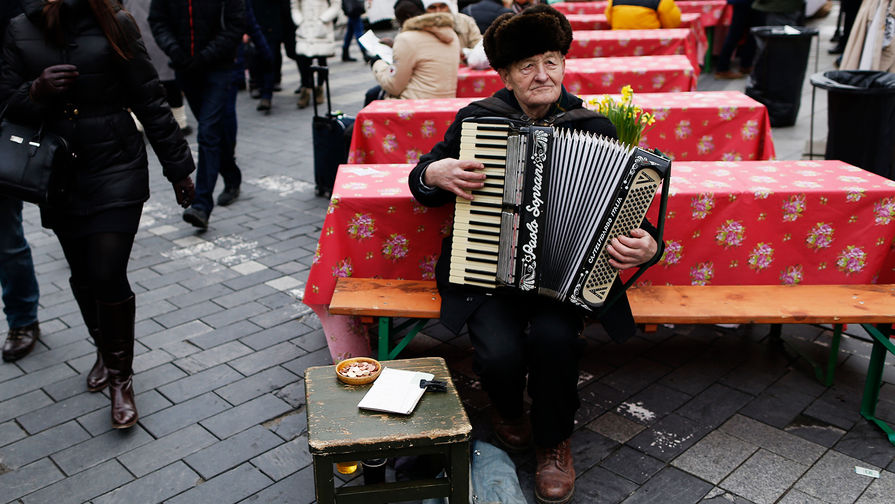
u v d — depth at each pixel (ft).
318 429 6.98
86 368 11.62
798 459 9.18
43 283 14.67
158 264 15.43
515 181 8.07
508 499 8.29
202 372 11.39
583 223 8.00
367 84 32.22
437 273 9.31
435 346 12.04
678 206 9.96
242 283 14.47
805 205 10.01
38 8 8.71
